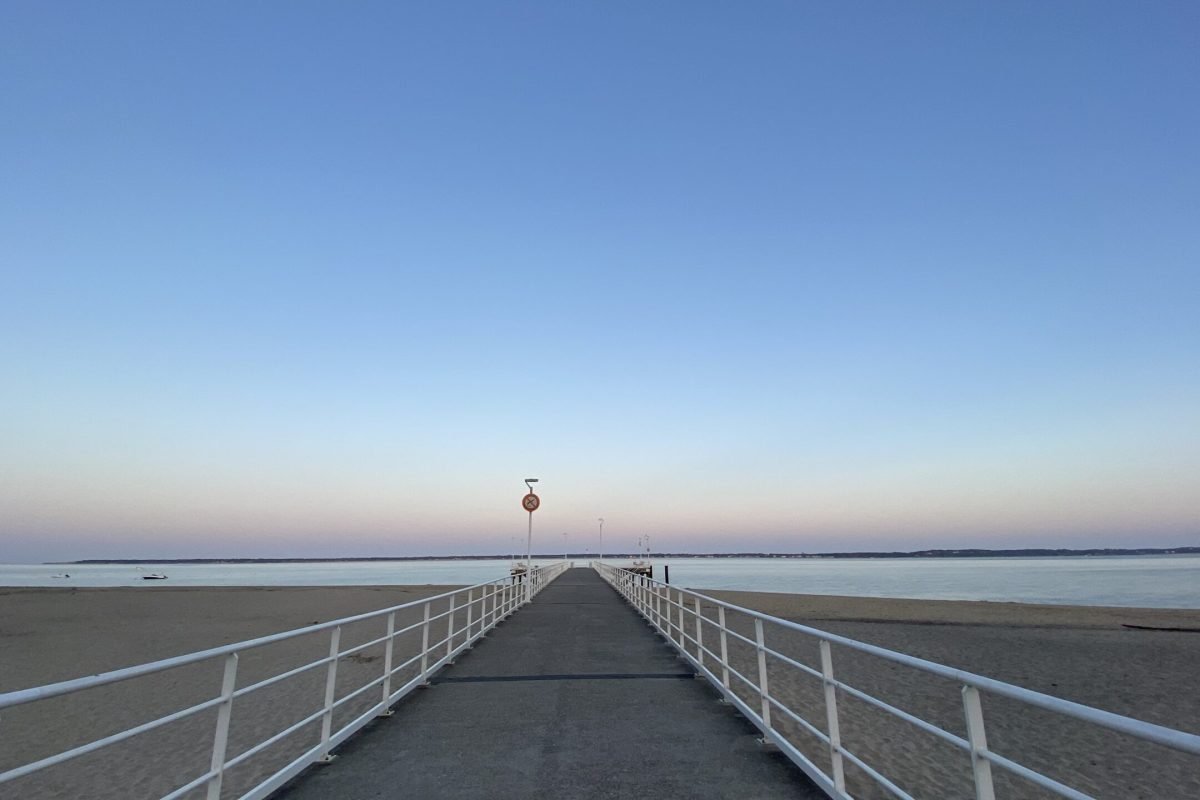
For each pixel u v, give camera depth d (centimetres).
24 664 1686
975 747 334
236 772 777
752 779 540
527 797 505
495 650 1236
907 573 10331
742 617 2569
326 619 2709
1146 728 226
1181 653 1739
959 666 1555
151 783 762
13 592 4541
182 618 2784
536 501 3148
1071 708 263
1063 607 3288
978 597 4619
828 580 7719
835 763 489
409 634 1903
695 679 956
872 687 1233
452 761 591
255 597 4028
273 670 1452
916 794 704
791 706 1070
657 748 623
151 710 1130
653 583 1689
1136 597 4703
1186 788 757
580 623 1694
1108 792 745
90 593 4447
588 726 703
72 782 780
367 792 518
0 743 965
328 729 614
